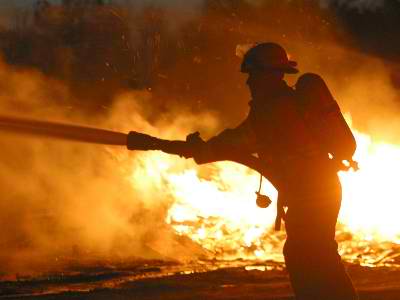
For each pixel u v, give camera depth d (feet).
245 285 49.62
